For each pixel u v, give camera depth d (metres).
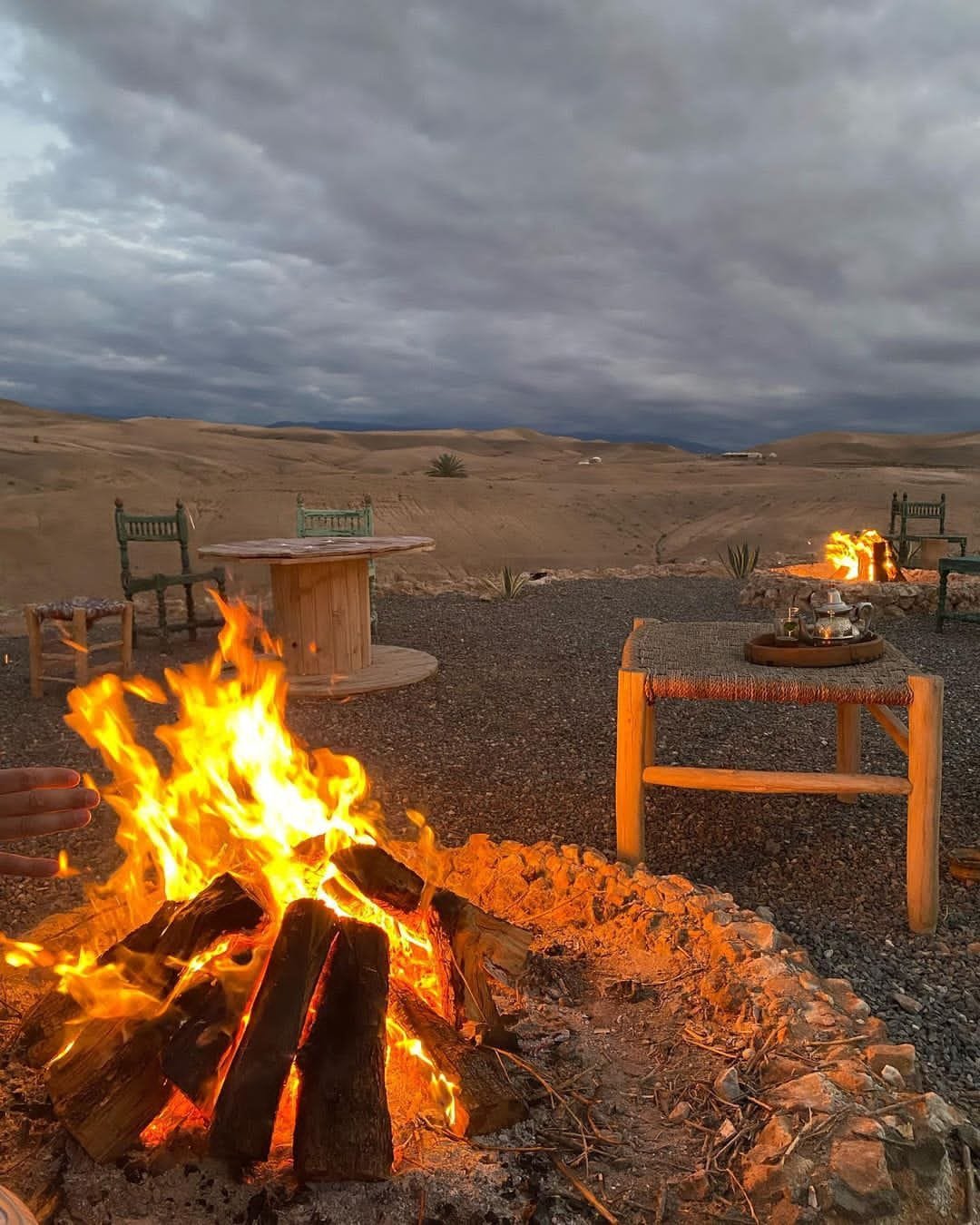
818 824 3.98
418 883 2.24
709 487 42.19
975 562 8.04
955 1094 2.23
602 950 2.69
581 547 30.66
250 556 5.88
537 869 3.15
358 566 6.57
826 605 3.40
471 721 5.61
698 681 3.17
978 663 7.05
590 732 5.37
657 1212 1.73
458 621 8.99
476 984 2.12
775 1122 1.86
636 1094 2.09
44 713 6.01
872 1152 1.74
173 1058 1.83
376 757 4.95
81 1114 1.80
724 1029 2.26
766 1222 1.69
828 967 2.85
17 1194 1.71
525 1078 2.07
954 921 3.16
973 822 3.95
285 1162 1.81
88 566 23.19
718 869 3.57
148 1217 1.68
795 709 5.84
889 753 4.95
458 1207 1.71
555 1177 1.82
